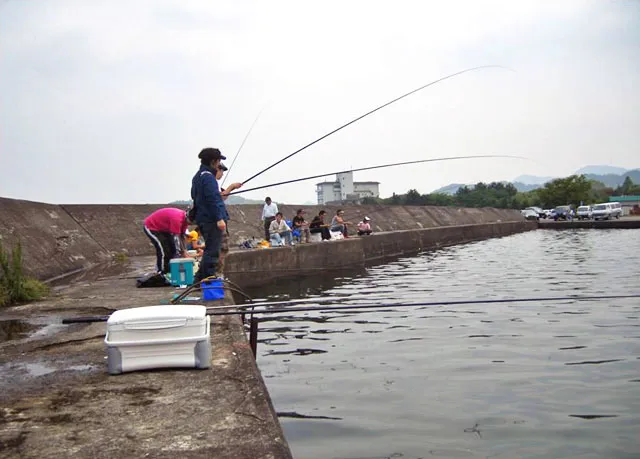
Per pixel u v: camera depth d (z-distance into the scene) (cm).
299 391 489
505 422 416
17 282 646
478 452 369
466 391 482
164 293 689
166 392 316
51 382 337
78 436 257
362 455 366
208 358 358
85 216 1471
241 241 1764
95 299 652
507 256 1945
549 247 2323
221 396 309
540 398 463
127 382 334
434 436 394
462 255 2072
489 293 1051
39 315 564
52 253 1132
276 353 615
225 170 679
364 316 823
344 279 1373
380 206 2788
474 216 3794
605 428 404
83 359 388
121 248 1462
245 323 770
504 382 503
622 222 3928
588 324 726
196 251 946
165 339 352
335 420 424
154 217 803
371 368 554
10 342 444
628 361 559
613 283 1155
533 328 710
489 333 688
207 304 572
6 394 315
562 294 1012
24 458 234
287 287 1230
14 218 1123
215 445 247
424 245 2475
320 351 622
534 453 367
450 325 741
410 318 797
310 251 1512
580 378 510
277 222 1514
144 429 265
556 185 6209
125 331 349
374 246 2022
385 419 425
